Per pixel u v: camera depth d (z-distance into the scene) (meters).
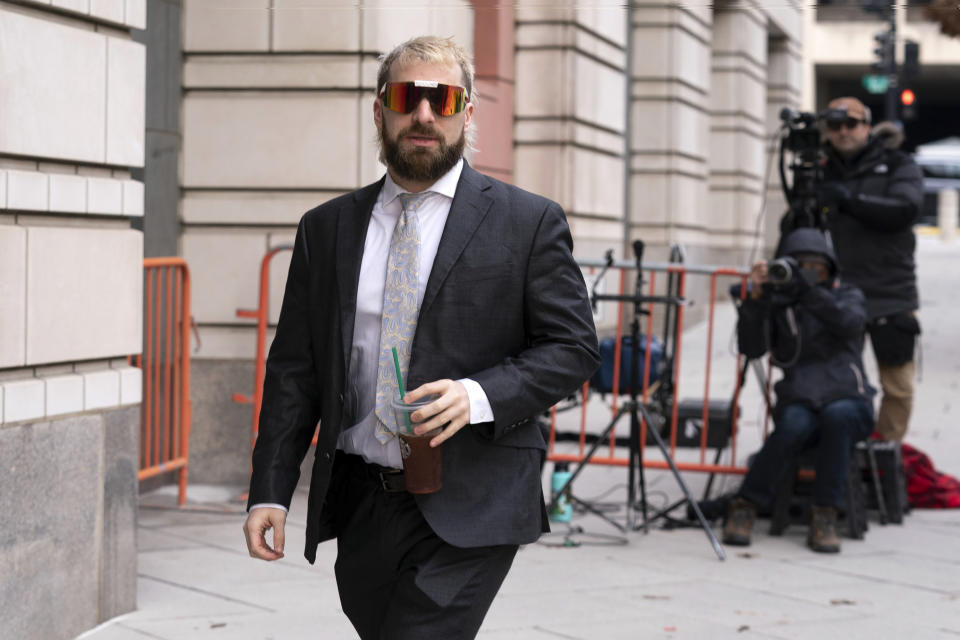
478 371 3.02
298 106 7.94
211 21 7.99
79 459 4.74
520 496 3.03
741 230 21.44
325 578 5.82
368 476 3.11
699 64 17.47
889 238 7.67
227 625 5.02
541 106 12.12
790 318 6.79
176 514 7.18
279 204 7.95
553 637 4.95
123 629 4.91
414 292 3.02
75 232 4.70
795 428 6.63
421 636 2.97
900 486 7.25
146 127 7.67
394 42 8.02
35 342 4.48
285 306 3.25
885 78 27.59
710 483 7.46
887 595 5.68
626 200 16.44
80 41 4.70
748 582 5.89
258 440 3.20
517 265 3.04
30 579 4.45
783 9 23.66
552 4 12.04
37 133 4.46
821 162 7.47
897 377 7.73
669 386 9.07
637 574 6.01
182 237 8.05
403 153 2.99
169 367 7.00
